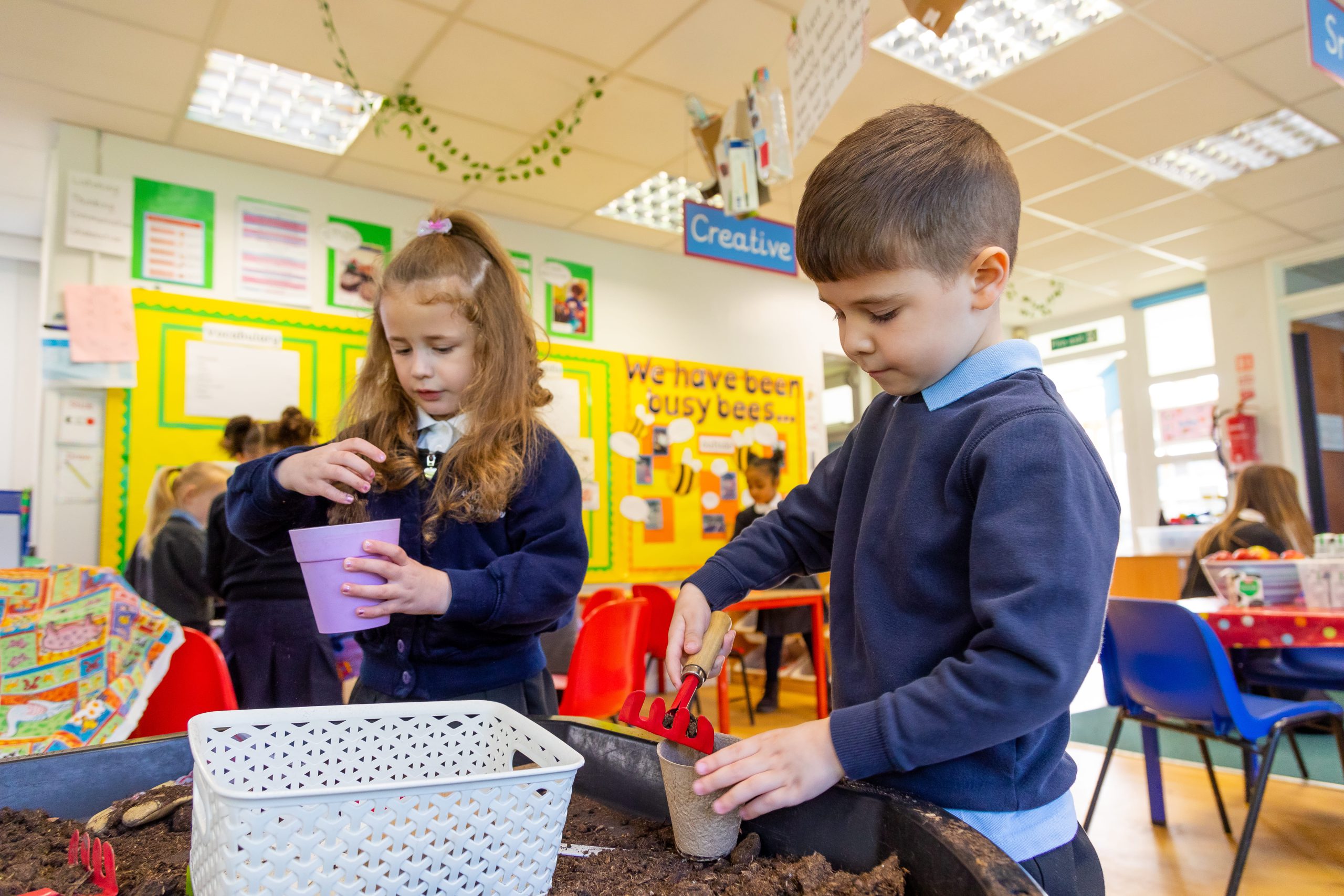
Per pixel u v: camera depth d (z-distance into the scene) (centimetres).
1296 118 386
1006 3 300
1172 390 629
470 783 49
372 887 47
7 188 390
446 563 101
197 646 135
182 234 351
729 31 294
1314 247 541
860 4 178
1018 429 61
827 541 88
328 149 364
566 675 268
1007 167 69
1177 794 257
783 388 547
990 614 55
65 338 322
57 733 111
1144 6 297
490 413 104
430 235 106
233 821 44
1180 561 412
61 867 60
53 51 287
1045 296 637
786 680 483
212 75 313
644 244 490
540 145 368
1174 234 512
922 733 54
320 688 198
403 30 287
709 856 61
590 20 286
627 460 472
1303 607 213
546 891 54
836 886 52
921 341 65
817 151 399
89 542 321
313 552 81
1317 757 294
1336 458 557
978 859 46
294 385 368
